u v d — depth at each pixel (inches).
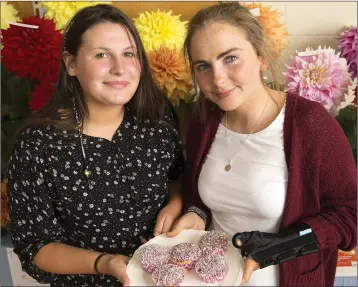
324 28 51.5
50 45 41.1
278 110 34.1
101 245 35.8
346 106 45.8
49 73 42.4
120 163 35.3
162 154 37.7
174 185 41.6
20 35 41.5
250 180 33.4
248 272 30.1
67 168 33.7
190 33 32.3
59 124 34.0
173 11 50.9
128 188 35.4
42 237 34.0
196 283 30.0
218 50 30.5
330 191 33.0
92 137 34.9
